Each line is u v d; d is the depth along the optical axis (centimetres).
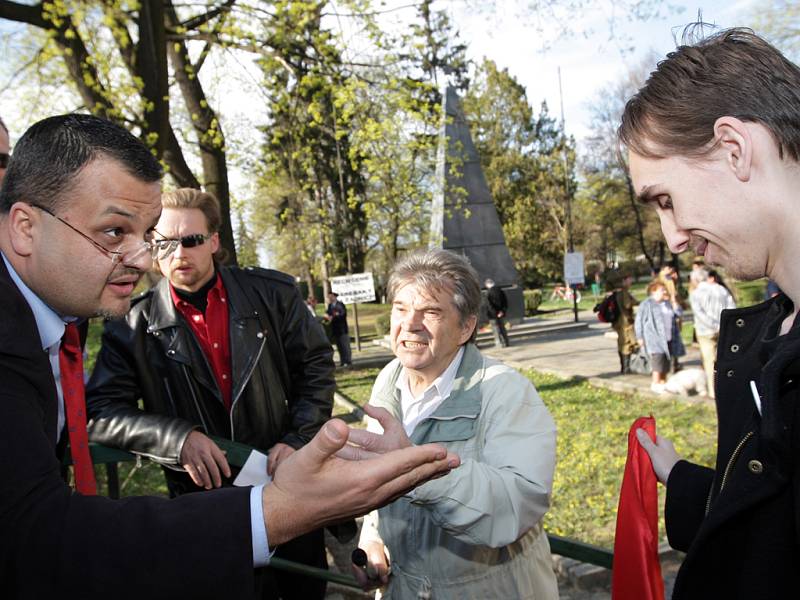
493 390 172
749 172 94
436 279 175
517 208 3975
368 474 100
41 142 114
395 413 190
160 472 525
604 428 705
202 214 221
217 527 95
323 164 1695
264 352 226
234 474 221
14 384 103
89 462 164
